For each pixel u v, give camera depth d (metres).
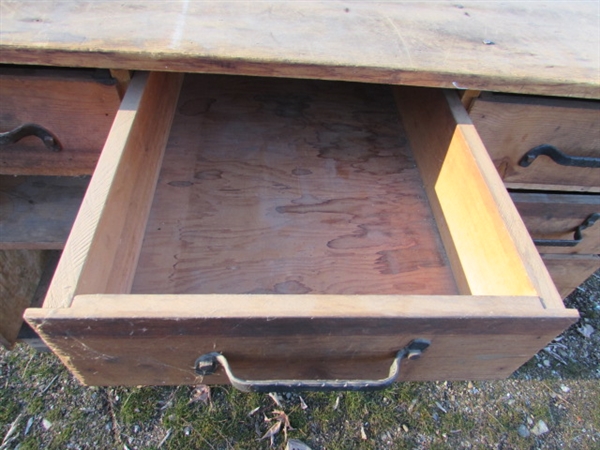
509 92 0.71
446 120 0.73
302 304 0.43
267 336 0.45
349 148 0.89
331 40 0.69
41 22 0.65
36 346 1.13
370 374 0.57
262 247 0.71
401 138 0.92
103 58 0.62
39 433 1.02
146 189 0.70
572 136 0.79
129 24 0.67
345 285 0.68
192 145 0.84
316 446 1.05
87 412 1.06
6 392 1.08
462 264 0.68
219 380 0.57
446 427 1.11
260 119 0.92
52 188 0.98
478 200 0.62
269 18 0.73
